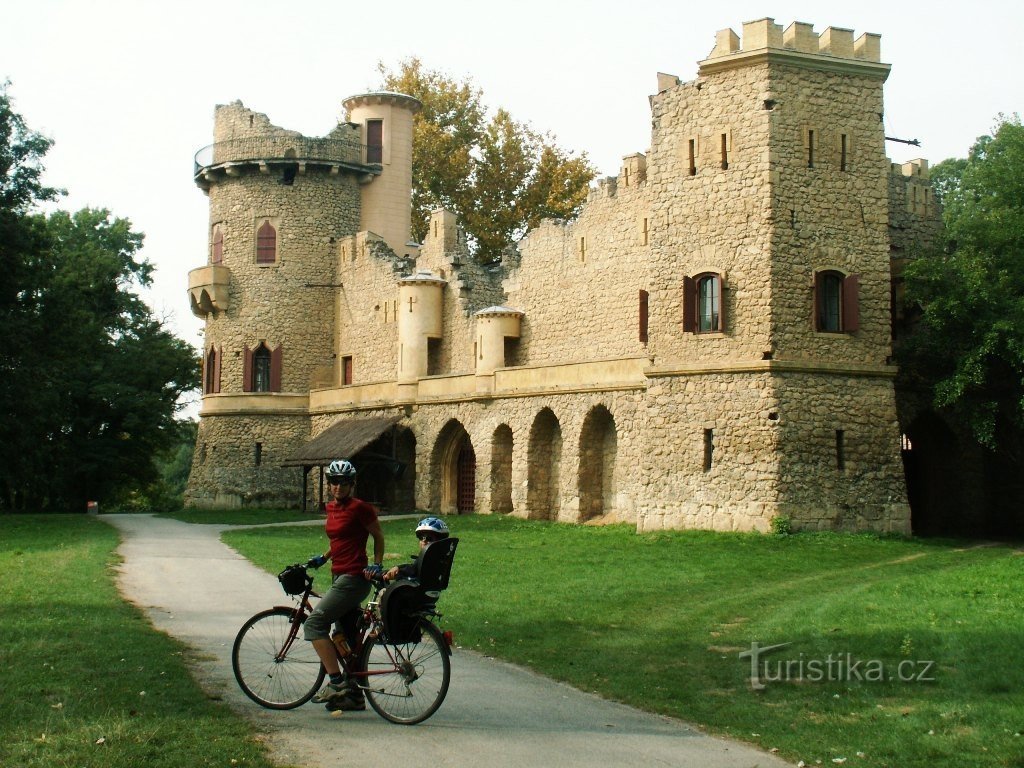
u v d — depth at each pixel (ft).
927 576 78.43
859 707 41.60
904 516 114.32
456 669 48.70
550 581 79.41
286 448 195.21
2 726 35.55
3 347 148.87
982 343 110.63
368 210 204.74
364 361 191.21
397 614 38.27
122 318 237.45
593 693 44.42
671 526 117.29
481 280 178.70
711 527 114.32
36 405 154.92
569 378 142.92
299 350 197.36
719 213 116.98
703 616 63.77
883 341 116.47
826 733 37.65
